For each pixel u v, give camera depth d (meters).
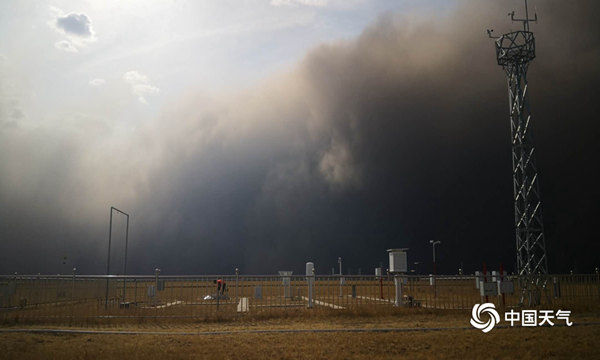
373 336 15.09
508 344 13.55
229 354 12.62
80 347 13.80
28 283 23.55
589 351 12.46
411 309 21.97
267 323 19.12
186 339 14.82
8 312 21.30
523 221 26.55
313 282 26.38
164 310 21.64
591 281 26.58
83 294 26.36
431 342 14.05
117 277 22.39
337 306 24.56
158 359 11.98
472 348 13.16
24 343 14.54
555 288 27.03
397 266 26.27
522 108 27.36
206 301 28.69
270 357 12.30
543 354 12.26
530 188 26.67
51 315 20.39
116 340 14.90
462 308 22.45
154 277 22.02
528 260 25.73
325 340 14.48
